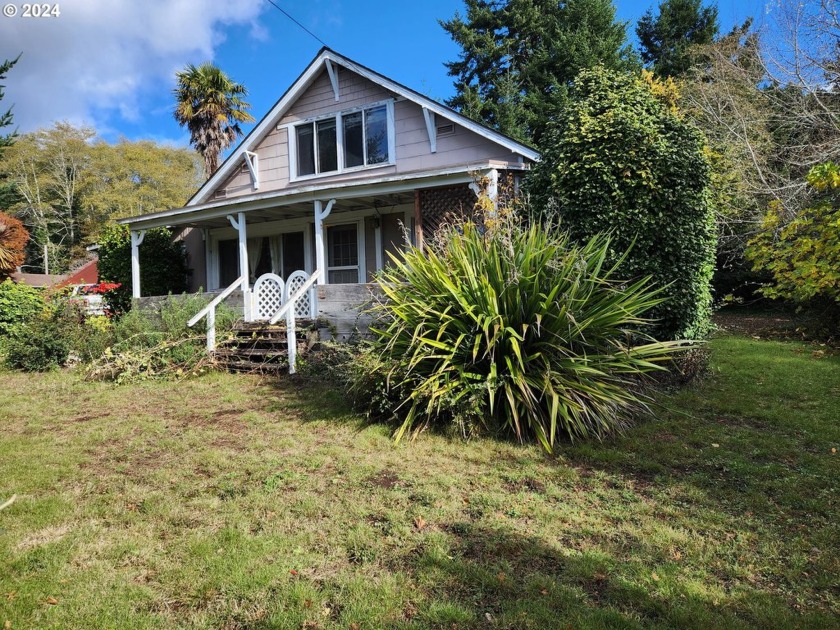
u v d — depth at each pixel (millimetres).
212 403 6258
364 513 3188
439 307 4980
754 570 2543
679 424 4855
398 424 4977
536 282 4727
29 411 6059
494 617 2203
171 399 6535
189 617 2252
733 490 3457
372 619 2199
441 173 8352
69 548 2818
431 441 4547
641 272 6449
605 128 6574
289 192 9625
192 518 3176
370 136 11617
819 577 2473
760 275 13406
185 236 14500
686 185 6438
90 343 9016
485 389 4516
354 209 11773
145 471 4012
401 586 2438
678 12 24656
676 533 2896
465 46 26406
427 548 2754
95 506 3369
